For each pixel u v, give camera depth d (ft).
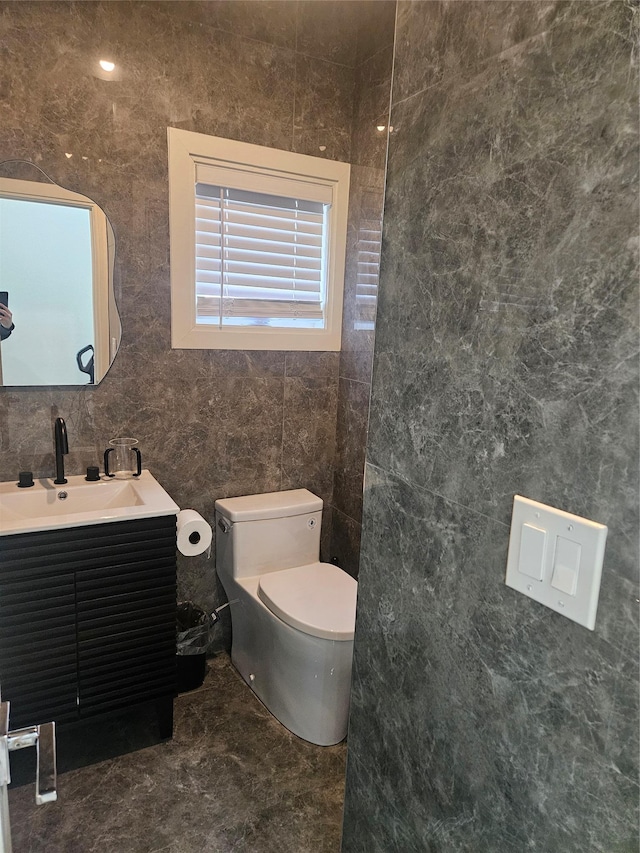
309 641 5.98
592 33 1.80
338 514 8.43
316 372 8.03
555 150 1.96
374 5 6.88
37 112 5.83
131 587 5.69
